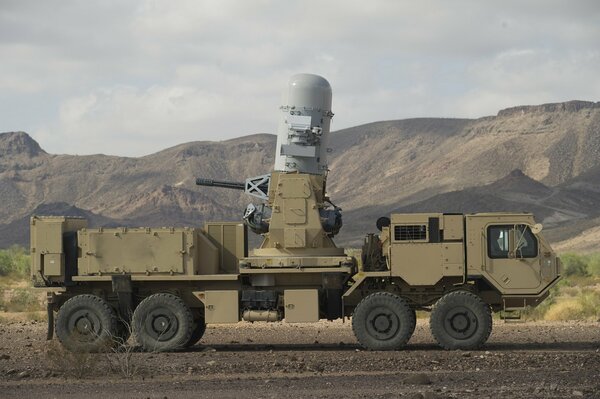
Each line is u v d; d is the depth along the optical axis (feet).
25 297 137.90
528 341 81.30
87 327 76.18
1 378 60.85
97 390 55.47
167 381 58.85
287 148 82.43
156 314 75.66
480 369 62.39
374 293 74.59
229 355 72.69
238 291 77.05
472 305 73.26
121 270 76.84
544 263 74.18
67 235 78.02
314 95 84.23
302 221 77.30
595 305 112.78
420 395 50.24
